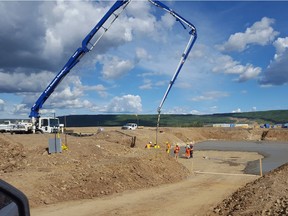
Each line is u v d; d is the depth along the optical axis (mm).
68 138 36750
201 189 21750
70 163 25578
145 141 56219
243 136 90375
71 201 16750
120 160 24469
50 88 39906
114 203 16562
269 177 19078
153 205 16438
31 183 17188
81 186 18438
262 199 14688
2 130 46344
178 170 27750
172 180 25031
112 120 192875
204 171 32250
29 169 21969
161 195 19125
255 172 32094
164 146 60312
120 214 14492
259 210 13234
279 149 58938
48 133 42375
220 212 14977
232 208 14984
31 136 35031
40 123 42375
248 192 16609
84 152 30297
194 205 16734
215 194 19891
